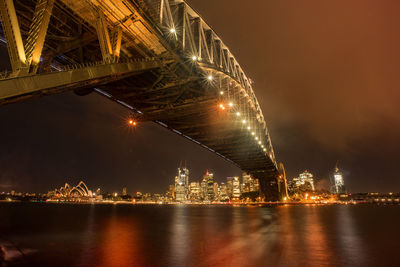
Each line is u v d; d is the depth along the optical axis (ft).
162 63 88.07
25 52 45.24
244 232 90.58
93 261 47.88
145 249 59.11
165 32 82.02
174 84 102.53
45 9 46.39
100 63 62.08
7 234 91.04
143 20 70.18
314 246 60.85
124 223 140.15
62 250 58.90
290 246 60.95
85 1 60.13
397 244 64.08
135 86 108.06
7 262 48.01
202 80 113.70
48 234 90.58
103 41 62.23
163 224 131.03
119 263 46.24
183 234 87.20
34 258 51.06
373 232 89.20
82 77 54.13
